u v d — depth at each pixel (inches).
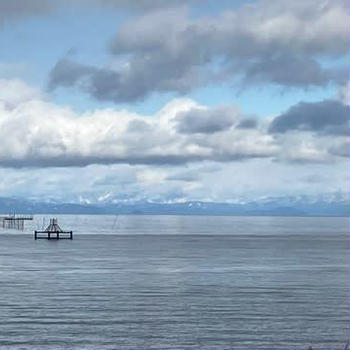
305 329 2544.3
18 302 3070.9
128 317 2741.1
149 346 2301.9
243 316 2773.1
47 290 3469.5
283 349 2287.2
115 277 4104.3
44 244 7662.4
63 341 2348.7
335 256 5944.9
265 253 6338.6
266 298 3233.3
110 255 5959.6
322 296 3294.8
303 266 4901.6
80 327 2556.6
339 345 2336.4
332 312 2859.3
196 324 2620.6
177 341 2370.8
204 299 3196.4
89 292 3408.0
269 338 2417.6
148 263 5128.0
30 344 2309.3
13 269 4596.5
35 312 2827.3
